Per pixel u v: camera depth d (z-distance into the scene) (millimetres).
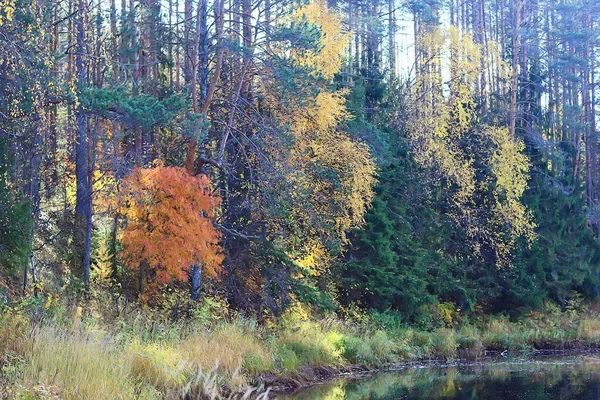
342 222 22594
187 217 16391
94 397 9992
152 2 23844
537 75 36969
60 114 18219
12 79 13695
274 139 19016
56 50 17203
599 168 44969
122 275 18172
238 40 19781
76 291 16344
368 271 25016
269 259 20219
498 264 28984
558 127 40438
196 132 16531
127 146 21781
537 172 33812
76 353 10820
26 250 14539
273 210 18719
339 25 25328
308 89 19500
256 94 21859
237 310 19594
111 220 20922
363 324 23516
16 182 15641
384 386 17906
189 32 23984
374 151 23938
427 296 26250
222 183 21547
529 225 29672
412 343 23844
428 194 28953
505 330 27844
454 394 17016
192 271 18953
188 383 12961
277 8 20781
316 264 22250
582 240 34625
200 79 21219
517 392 17406
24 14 13727
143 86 21016
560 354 26000
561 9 41250
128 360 12484
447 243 30328
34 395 9172
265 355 16719
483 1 42969
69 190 21516
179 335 15789
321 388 16938
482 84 37000
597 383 18953
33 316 12344
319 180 21797
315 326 20547
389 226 25812
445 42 31938
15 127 15008
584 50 41031
